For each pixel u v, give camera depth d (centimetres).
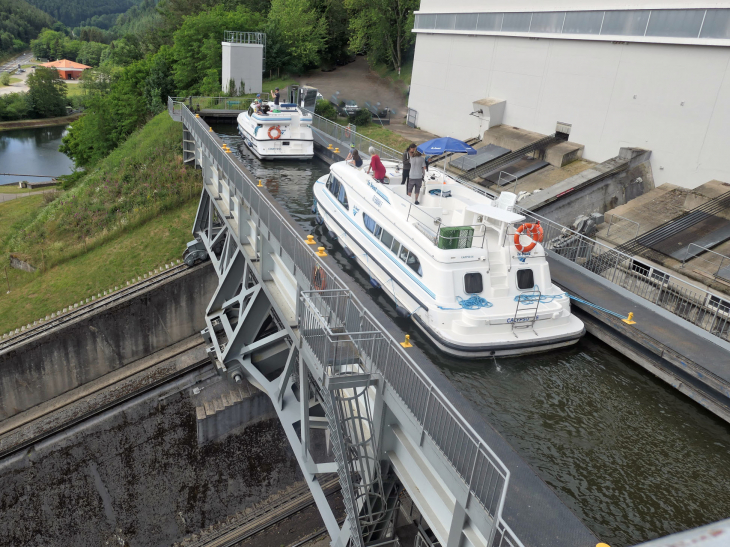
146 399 2116
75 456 2111
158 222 2969
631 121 2220
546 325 1131
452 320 1084
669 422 972
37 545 2159
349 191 1534
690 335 1120
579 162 2445
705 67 1922
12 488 2083
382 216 1349
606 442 917
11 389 2286
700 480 847
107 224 3039
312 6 5956
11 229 3662
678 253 1575
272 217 1281
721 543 104
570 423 956
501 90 2911
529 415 969
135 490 2175
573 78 2469
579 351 1170
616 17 2228
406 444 843
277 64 5362
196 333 2531
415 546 1013
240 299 1752
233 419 2116
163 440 2156
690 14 1945
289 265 1184
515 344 1082
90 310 2381
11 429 2266
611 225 1844
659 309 1218
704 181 1973
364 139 2156
